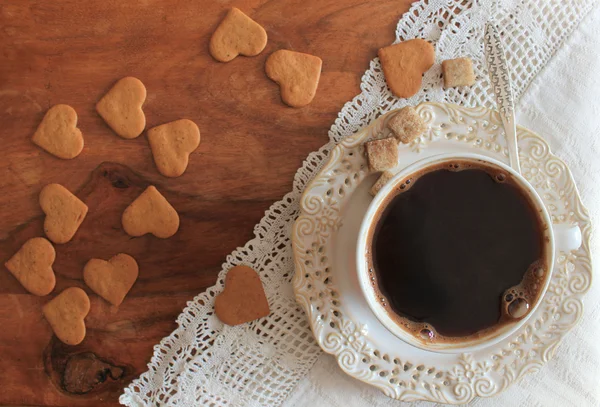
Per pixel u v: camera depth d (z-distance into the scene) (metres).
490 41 0.51
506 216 0.49
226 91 0.52
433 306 0.50
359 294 0.50
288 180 0.52
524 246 0.49
